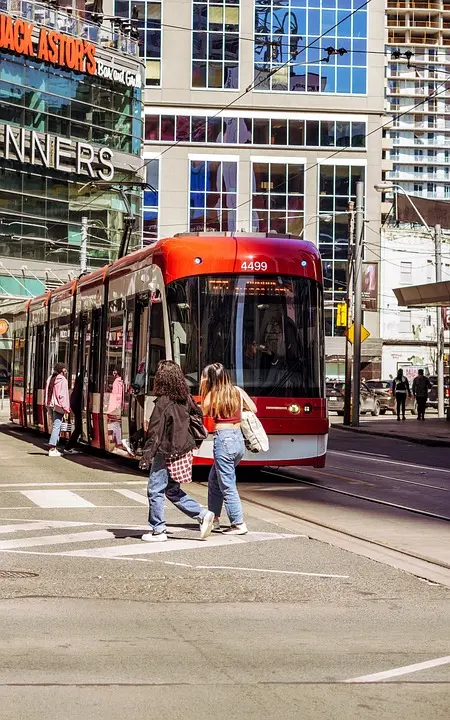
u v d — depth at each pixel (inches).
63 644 287.4
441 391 2073.1
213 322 727.7
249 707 230.4
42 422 1259.8
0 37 2343.8
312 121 3213.6
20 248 2428.6
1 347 2439.7
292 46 3191.4
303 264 749.3
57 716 221.6
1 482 749.9
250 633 304.0
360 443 1336.1
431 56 7145.7
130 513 576.4
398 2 7116.1
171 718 221.8
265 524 537.6
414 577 395.5
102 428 930.7
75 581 382.9
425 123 7155.5
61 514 569.3
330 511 600.7
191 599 353.4
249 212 3193.9
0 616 324.2
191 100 3174.2
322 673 259.8
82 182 2549.2
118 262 905.5
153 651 280.5
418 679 254.7
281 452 726.5
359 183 1785.2
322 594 363.6
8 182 2394.2
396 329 3393.2
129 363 828.6
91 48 2522.1
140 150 2689.5
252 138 3193.9
